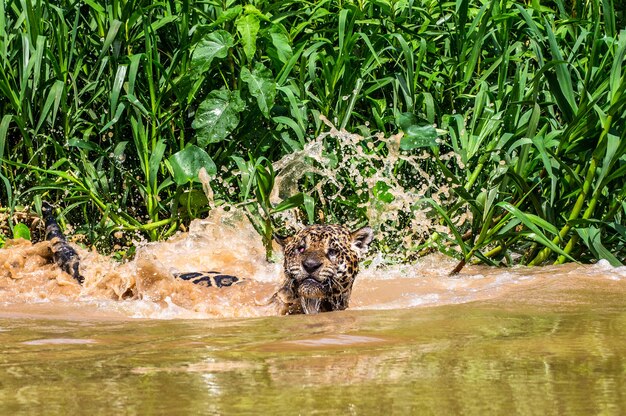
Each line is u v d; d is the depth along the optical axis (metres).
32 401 4.38
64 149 15.02
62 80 14.57
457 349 5.96
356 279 12.52
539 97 14.91
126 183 14.77
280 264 13.55
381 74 15.61
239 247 13.90
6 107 15.21
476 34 15.18
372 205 14.32
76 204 14.47
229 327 7.70
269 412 4.05
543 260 13.88
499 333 6.84
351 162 14.62
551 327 7.20
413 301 10.03
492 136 14.66
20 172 15.21
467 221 14.53
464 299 10.02
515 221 13.26
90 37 15.11
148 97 15.23
